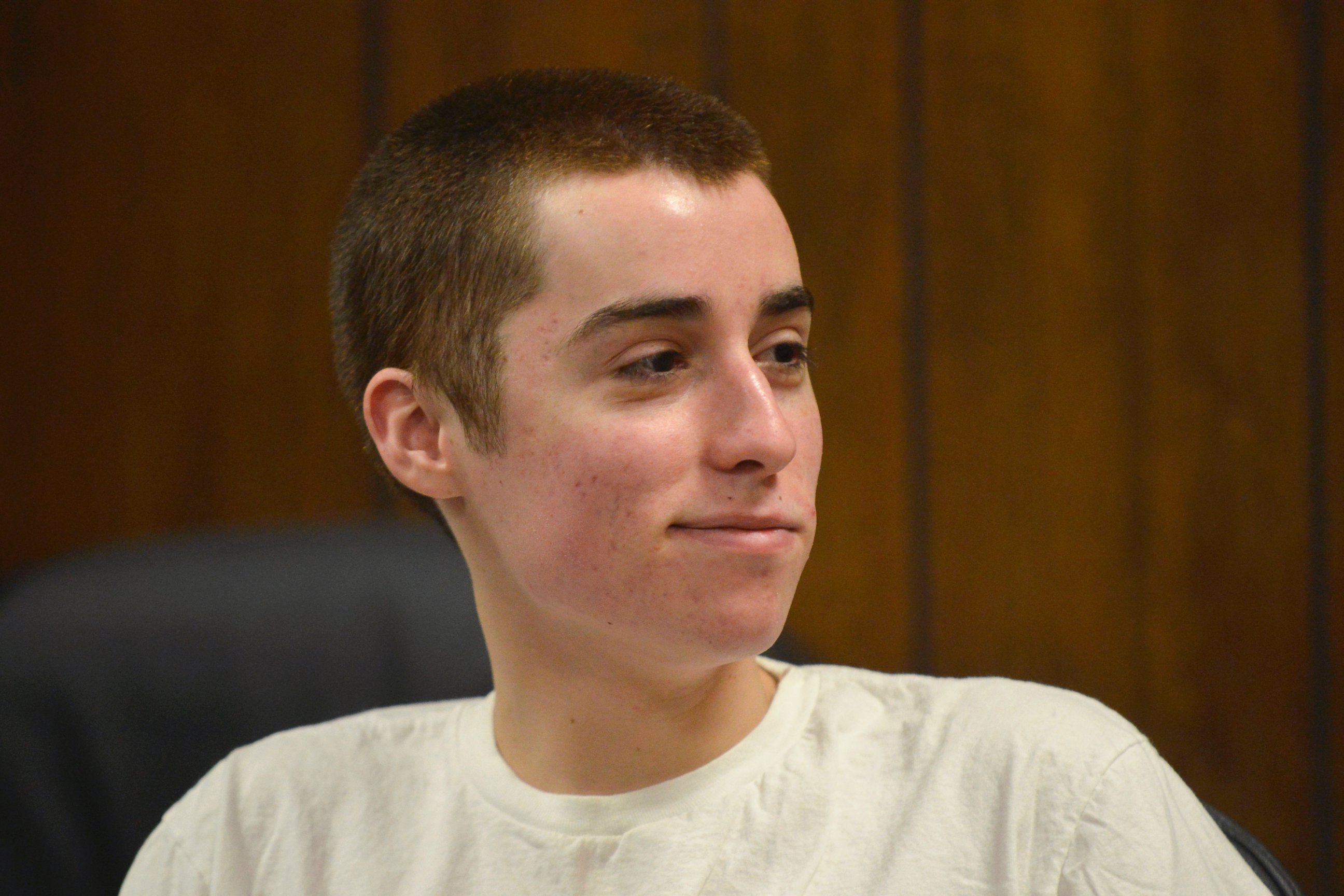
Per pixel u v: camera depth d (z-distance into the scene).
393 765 2.68
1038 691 2.46
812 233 5.46
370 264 2.45
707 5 5.43
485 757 2.52
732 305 2.08
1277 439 5.50
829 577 5.47
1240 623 5.51
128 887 2.74
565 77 2.40
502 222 2.17
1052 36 5.45
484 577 2.36
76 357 5.30
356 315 2.51
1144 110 5.46
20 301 5.28
